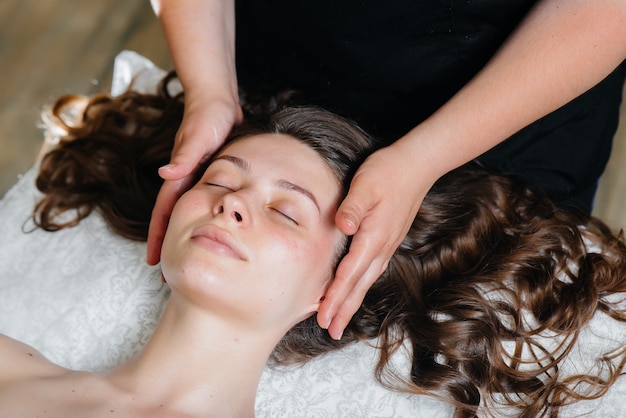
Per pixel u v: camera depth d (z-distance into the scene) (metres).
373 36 1.88
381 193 1.62
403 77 1.94
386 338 1.95
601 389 1.90
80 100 2.40
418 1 1.80
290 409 1.92
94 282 2.04
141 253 2.08
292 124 1.82
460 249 2.02
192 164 1.73
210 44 1.88
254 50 2.11
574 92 1.67
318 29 1.92
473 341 1.93
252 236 1.62
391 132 2.06
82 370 1.92
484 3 1.79
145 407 1.70
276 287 1.65
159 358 1.73
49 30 3.44
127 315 2.02
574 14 1.65
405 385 1.92
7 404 1.68
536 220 2.05
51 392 1.71
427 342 1.94
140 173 2.18
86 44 3.40
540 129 2.05
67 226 2.14
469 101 1.68
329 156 1.79
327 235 1.73
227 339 1.71
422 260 2.03
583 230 2.13
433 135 1.68
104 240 2.12
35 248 2.12
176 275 1.63
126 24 3.46
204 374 1.72
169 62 3.33
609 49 1.64
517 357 1.93
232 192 1.68
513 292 1.97
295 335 1.94
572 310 1.94
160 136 2.21
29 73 3.31
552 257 2.02
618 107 2.19
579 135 2.10
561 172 2.12
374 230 1.62
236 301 1.63
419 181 1.67
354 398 1.92
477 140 1.68
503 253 2.02
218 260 1.61
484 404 1.90
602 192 2.96
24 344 1.80
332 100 2.05
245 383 1.75
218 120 1.81
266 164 1.73
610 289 2.01
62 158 2.23
